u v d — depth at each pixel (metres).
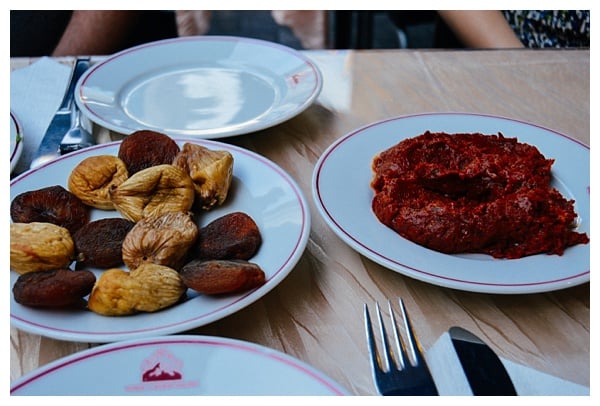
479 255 0.52
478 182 0.57
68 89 0.79
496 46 1.13
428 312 0.48
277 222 0.53
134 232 0.48
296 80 0.82
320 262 0.53
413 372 0.40
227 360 0.39
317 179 0.59
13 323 0.43
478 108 0.79
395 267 0.48
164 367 0.39
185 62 0.88
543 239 0.51
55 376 0.38
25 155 0.68
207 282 0.44
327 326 0.46
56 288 0.44
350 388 0.41
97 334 0.41
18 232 0.48
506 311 0.48
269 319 0.47
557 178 0.61
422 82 0.86
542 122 0.76
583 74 0.88
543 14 1.15
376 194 0.58
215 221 0.51
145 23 1.37
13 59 0.90
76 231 0.54
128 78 0.82
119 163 0.59
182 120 0.74
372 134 0.68
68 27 1.26
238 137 0.73
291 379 0.38
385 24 2.30
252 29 1.92
